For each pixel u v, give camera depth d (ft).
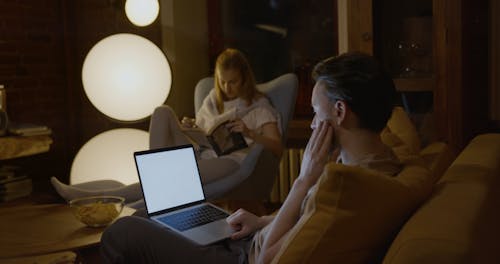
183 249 4.95
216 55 13.26
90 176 9.32
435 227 3.16
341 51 10.81
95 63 9.69
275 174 9.57
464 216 3.34
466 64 9.71
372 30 9.97
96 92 9.81
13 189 10.72
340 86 4.27
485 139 6.30
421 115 9.89
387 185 3.63
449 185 4.23
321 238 3.57
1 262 5.01
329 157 4.55
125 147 9.48
